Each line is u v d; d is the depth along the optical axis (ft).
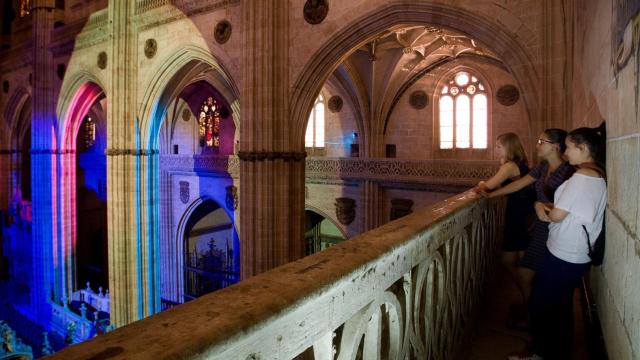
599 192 10.34
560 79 29.94
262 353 4.35
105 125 111.55
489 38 34.35
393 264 7.26
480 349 14.25
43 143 82.74
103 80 68.80
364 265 6.13
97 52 70.13
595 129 11.05
